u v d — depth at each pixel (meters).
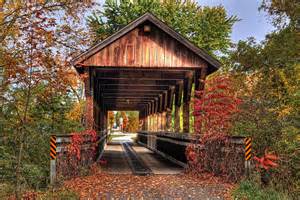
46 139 10.62
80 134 10.27
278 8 15.71
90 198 7.47
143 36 13.47
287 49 14.03
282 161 9.25
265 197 7.42
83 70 13.23
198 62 13.55
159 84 19.05
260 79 14.48
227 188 8.62
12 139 9.46
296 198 7.98
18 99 8.92
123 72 15.95
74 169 10.10
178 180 10.04
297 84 12.46
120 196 7.74
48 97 10.06
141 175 11.21
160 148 21.16
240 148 9.42
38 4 8.45
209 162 10.70
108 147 30.12
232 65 16.84
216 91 11.00
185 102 15.85
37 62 7.52
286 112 10.73
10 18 9.02
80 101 13.39
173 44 13.55
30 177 8.91
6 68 7.69
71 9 9.96
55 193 7.61
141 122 38.28
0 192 7.61
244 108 11.26
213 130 10.53
